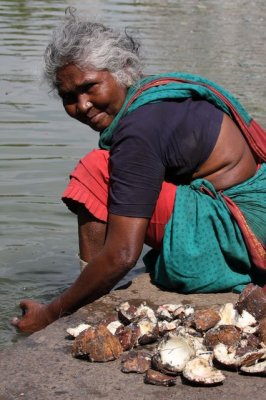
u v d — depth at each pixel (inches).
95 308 137.3
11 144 264.5
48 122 290.4
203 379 109.6
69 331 125.1
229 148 140.9
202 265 140.6
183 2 644.7
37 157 253.3
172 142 136.5
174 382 111.3
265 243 143.7
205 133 138.9
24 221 212.1
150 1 636.7
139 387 110.8
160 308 132.7
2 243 200.5
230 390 109.7
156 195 136.4
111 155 137.6
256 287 132.3
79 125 288.7
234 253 141.8
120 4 606.2
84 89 139.5
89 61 137.0
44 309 145.3
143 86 141.6
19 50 409.1
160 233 141.6
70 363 117.9
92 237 144.6
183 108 138.9
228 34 491.5
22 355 120.6
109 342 118.3
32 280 182.2
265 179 145.3
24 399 108.1
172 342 115.8
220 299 140.6
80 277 138.4
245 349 116.5
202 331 125.1
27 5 587.8
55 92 147.6
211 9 613.6
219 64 389.1
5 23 500.1
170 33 479.8
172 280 141.7
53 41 138.9
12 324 150.3
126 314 129.6
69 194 142.6
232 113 144.6
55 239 203.9
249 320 127.0
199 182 140.6
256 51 431.8
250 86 341.7
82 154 257.6
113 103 140.7
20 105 310.2
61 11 558.9
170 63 383.2
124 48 140.7
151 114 136.7
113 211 135.1
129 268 135.3
